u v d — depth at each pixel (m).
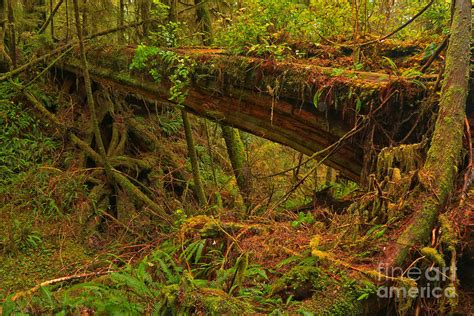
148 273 3.20
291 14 5.91
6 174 6.70
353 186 6.38
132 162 7.38
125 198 6.63
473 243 2.83
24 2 8.77
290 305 2.50
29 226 5.99
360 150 4.30
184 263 3.45
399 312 2.55
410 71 3.96
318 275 2.66
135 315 2.62
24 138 7.33
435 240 2.77
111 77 6.30
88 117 7.91
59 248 5.77
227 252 3.25
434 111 3.57
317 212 4.79
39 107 7.52
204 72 5.03
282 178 8.25
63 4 9.22
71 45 7.12
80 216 6.21
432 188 2.92
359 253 2.88
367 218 3.17
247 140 9.10
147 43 6.87
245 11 6.11
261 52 4.81
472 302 2.84
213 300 2.42
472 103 3.55
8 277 5.14
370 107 3.88
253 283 2.97
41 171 6.79
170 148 8.41
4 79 7.44
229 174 8.80
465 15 3.43
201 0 7.44
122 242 6.01
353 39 5.76
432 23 6.19
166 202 6.90
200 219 3.67
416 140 3.80
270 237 3.45
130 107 8.66
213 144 9.14
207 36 7.24
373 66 5.06
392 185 3.12
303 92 4.29
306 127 4.57
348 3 6.77
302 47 5.68
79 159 7.25
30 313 2.67
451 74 3.31
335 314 2.41
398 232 2.85
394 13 6.95
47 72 8.03
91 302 2.77
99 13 7.99
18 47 8.07
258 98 4.73
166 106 9.13
